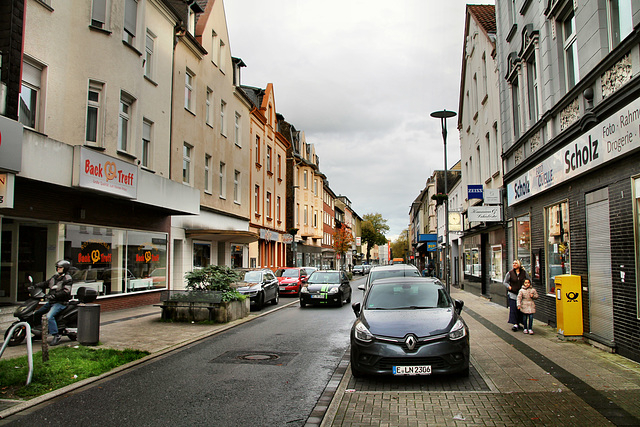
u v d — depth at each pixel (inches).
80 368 285.4
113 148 549.6
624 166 305.1
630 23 303.1
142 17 619.5
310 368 307.3
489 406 217.2
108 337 412.8
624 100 292.5
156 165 684.7
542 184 467.2
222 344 394.9
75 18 508.1
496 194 650.2
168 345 378.3
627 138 286.5
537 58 486.0
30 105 459.2
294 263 1280.8
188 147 829.8
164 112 711.7
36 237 498.3
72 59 503.2
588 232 366.6
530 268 532.1
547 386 246.5
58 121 485.1
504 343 372.8
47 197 484.7
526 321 418.6
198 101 857.5
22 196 452.1
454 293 975.6
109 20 549.3
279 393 249.3
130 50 580.7
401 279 358.6
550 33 454.0
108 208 587.2
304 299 730.2
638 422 190.7
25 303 364.8
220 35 967.6
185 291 524.1
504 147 636.1
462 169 1045.2
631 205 296.4
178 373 292.7
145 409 221.3
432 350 260.4
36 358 301.3
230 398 239.8
